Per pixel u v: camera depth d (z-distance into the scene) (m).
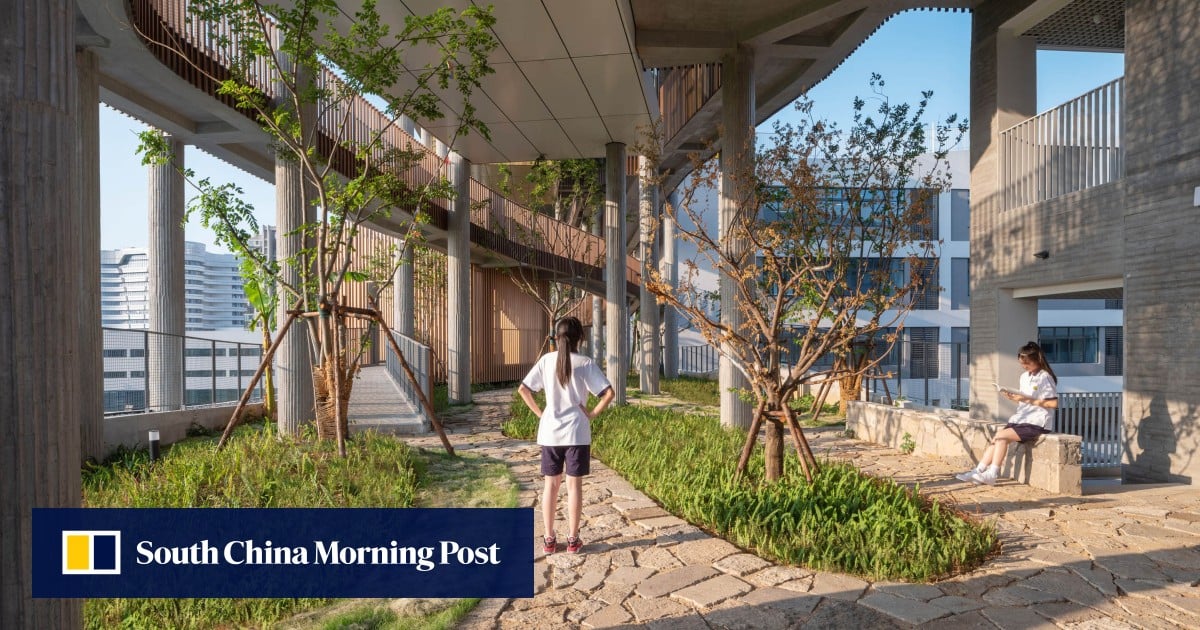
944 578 4.29
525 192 21.58
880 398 14.77
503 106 12.88
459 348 16.20
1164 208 7.75
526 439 10.05
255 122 9.90
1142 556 4.71
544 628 3.60
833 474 6.24
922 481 7.29
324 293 8.18
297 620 3.85
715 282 26.70
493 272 23.23
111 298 122.19
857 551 4.56
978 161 11.27
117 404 9.41
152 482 6.14
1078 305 31.69
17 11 1.81
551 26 9.48
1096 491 6.97
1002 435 7.11
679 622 3.63
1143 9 8.05
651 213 18.86
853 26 10.98
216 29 9.09
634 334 28.58
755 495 5.65
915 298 6.88
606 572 4.38
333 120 11.70
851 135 10.54
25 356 1.79
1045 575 4.34
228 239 8.57
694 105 15.41
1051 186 9.98
